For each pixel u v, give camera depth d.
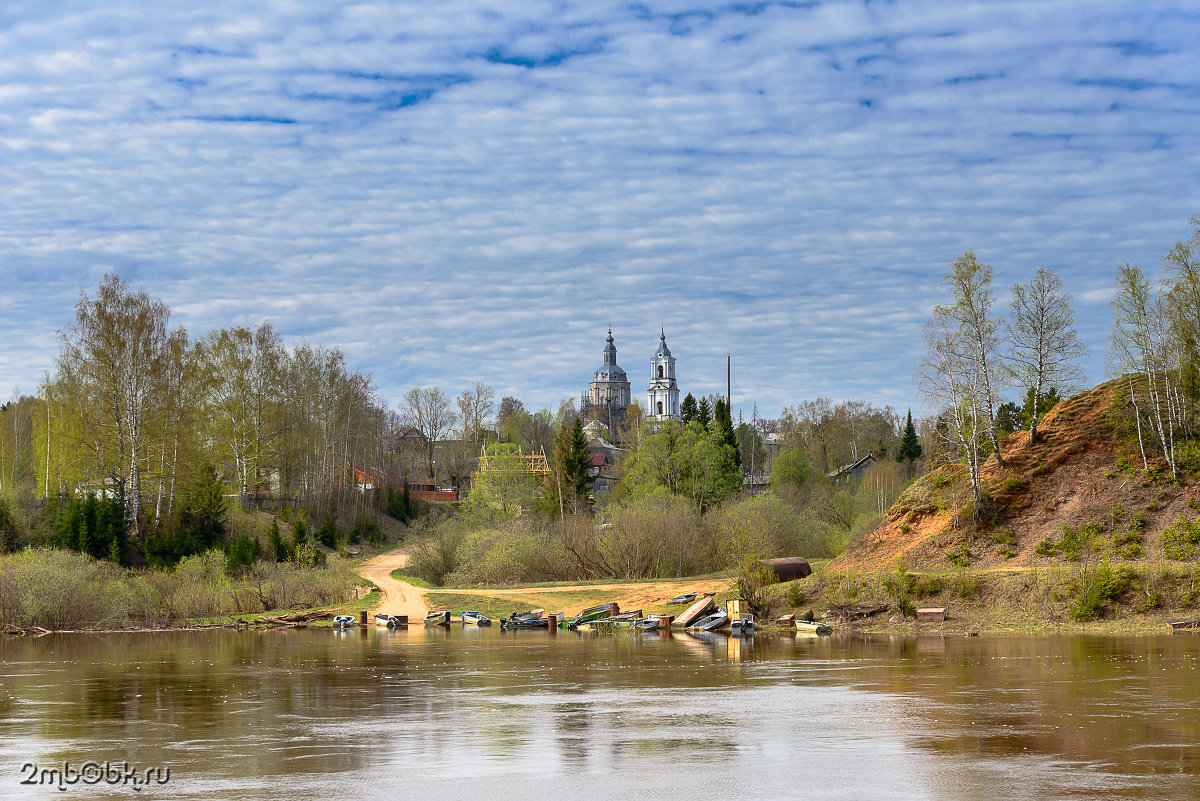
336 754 19.58
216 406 96.62
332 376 110.94
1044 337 63.59
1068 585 49.53
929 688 28.11
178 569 71.31
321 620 65.12
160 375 83.06
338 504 111.19
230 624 63.41
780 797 15.75
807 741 20.44
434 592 74.38
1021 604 49.97
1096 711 23.47
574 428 107.69
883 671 32.72
